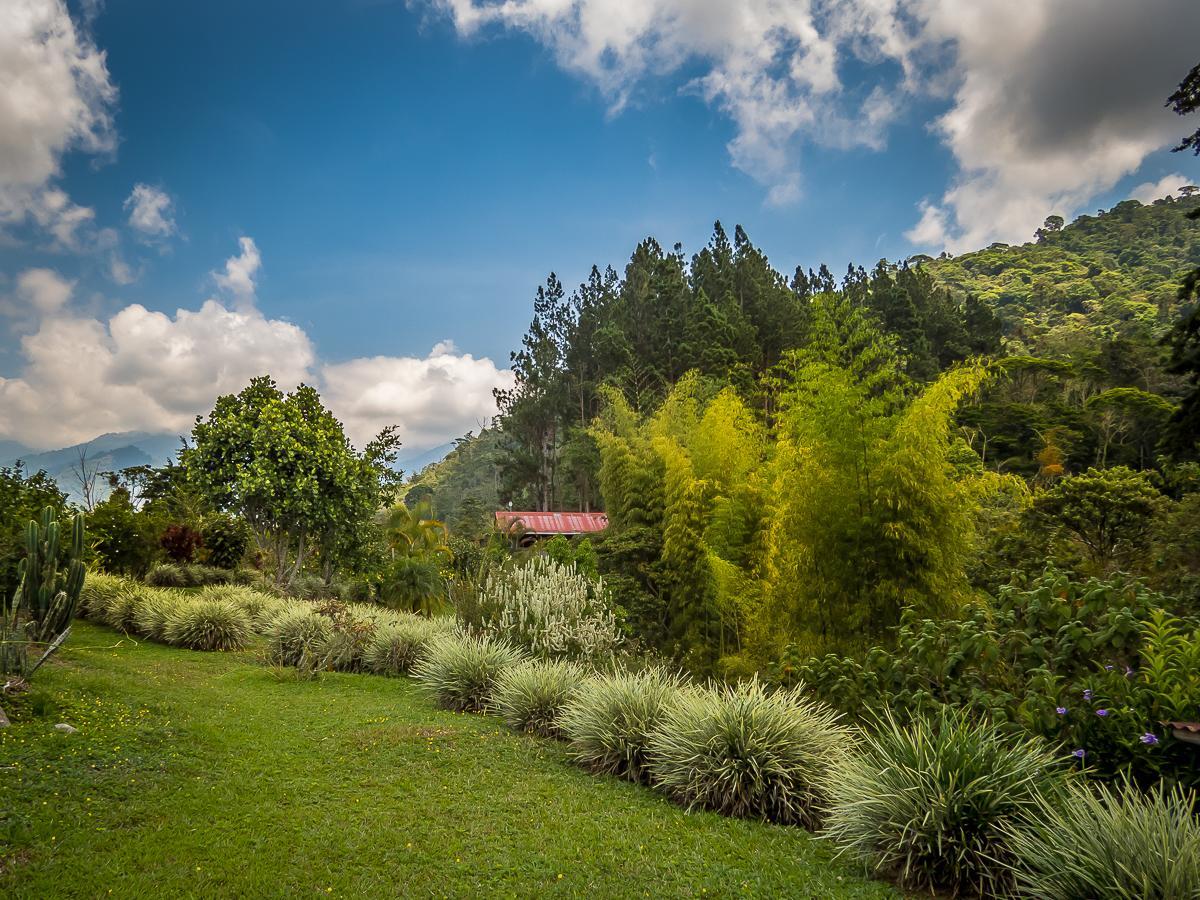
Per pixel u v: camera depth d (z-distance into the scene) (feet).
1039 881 10.19
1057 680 15.29
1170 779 11.23
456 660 27.07
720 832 14.46
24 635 22.25
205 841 12.62
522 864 12.51
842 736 16.35
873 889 11.75
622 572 45.50
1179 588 25.58
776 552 30.27
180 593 45.34
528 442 180.14
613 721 18.94
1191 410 25.48
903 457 25.17
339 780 16.92
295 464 54.54
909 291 181.98
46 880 10.53
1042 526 38.37
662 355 148.56
